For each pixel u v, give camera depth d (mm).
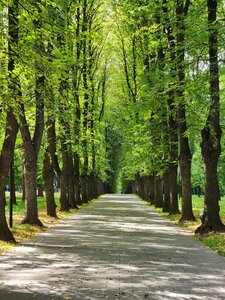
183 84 16172
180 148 21703
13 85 13281
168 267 10250
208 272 9695
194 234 16641
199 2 18344
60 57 13984
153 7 20203
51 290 7945
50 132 24641
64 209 29453
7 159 14445
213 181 16547
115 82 47531
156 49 24844
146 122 26875
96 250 12797
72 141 27469
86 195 44062
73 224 21031
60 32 13133
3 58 13586
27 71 13688
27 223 19078
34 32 13047
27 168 19250
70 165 33500
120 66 44406
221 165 46906
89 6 33219
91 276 9172
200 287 8250
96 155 49250
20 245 13680
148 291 7918
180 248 13320
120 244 14102
